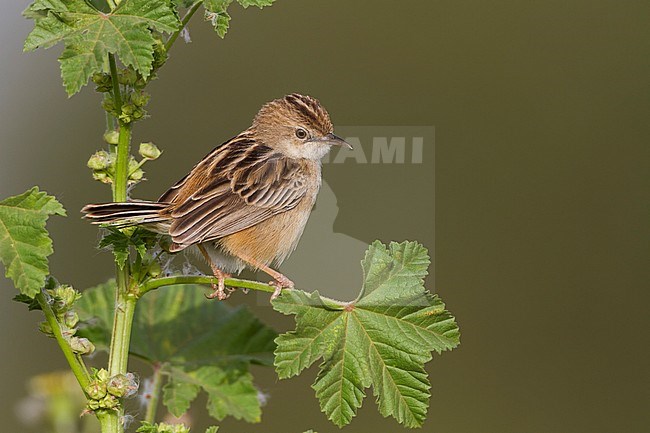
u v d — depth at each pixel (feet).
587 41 56.70
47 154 50.83
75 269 48.11
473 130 54.54
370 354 21.95
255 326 29.73
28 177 50.31
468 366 50.47
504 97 55.62
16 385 44.91
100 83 20.79
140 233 21.98
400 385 21.84
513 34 56.44
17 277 19.39
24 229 19.65
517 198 53.47
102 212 21.18
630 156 54.75
